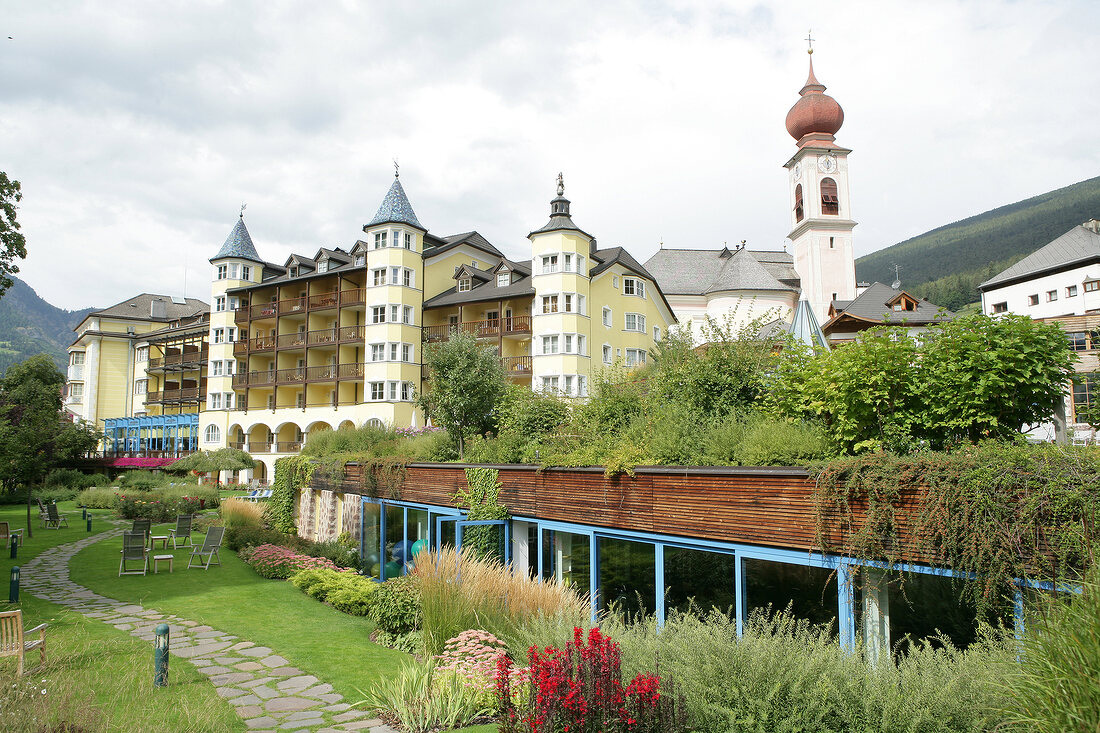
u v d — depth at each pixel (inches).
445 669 328.2
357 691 339.6
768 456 366.0
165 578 670.5
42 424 1001.5
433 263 1763.0
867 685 215.2
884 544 281.0
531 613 376.5
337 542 813.2
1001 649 212.2
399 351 1637.6
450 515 593.0
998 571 237.0
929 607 271.0
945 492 256.5
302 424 1812.3
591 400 631.8
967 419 325.4
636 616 419.2
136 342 2866.6
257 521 1032.2
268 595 597.6
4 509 1403.8
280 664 388.5
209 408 2055.9
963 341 336.8
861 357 355.6
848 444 366.3
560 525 477.1
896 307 1512.1
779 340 519.8
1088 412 410.6
